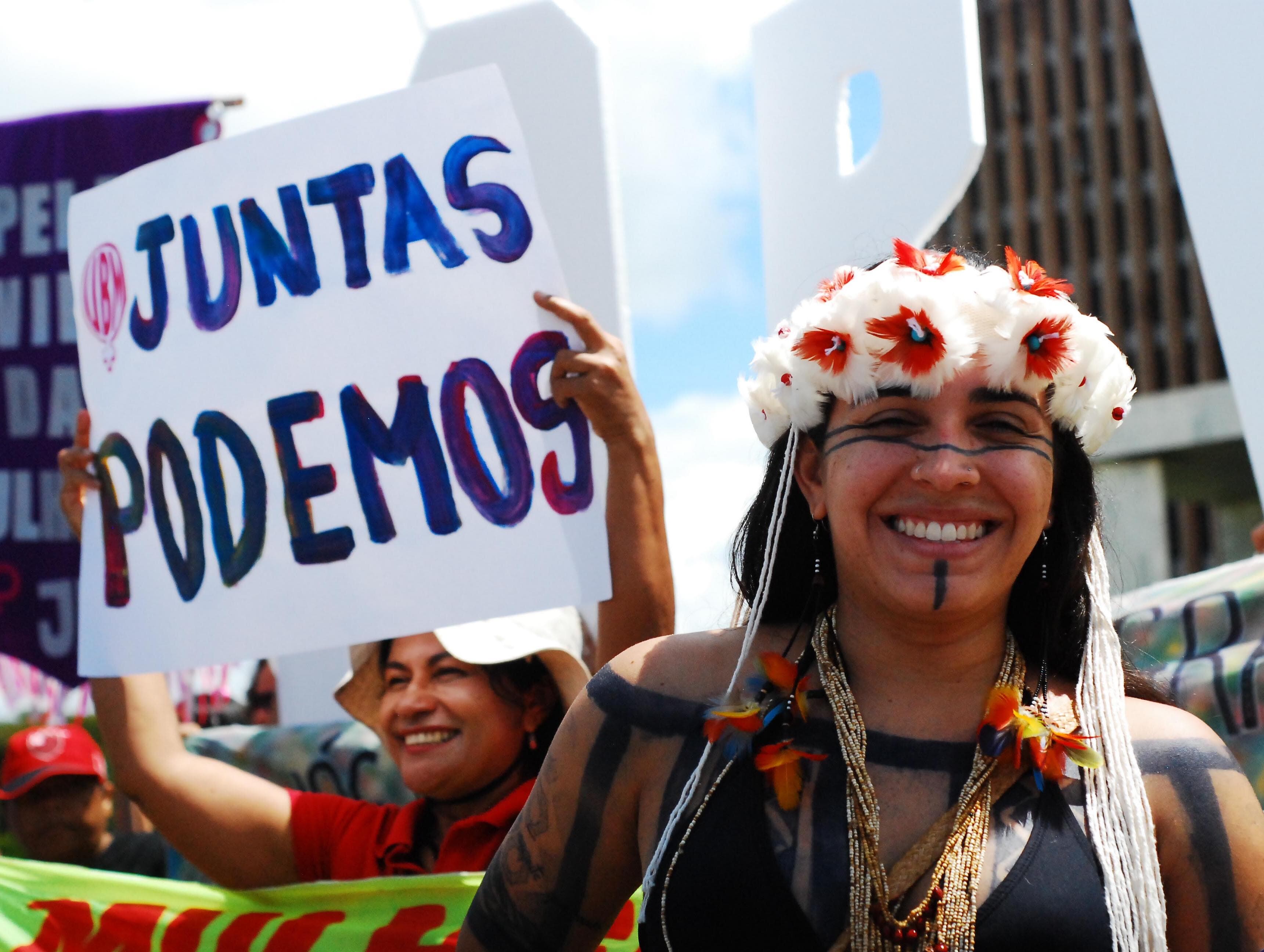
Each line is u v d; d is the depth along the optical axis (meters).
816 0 2.81
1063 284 1.58
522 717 2.54
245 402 2.56
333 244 2.51
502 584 2.36
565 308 2.35
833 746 1.54
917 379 1.50
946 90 2.59
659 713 1.64
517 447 2.38
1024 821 1.47
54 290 3.44
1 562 3.35
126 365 2.71
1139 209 43.91
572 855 1.67
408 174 2.46
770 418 1.70
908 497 1.53
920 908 1.42
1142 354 43.62
